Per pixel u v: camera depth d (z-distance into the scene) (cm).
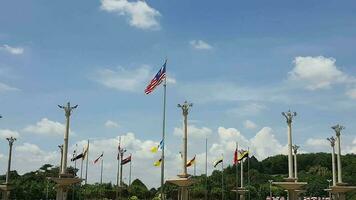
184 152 6494
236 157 11244
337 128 7962
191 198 14388
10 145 8619
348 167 18238
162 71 6581
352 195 11344
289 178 6688
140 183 18788
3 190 8544
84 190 14700
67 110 6831
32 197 13462
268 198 16150
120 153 11406
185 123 6588
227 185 15338
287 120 6912
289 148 6825
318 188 16212
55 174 14325
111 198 14975
